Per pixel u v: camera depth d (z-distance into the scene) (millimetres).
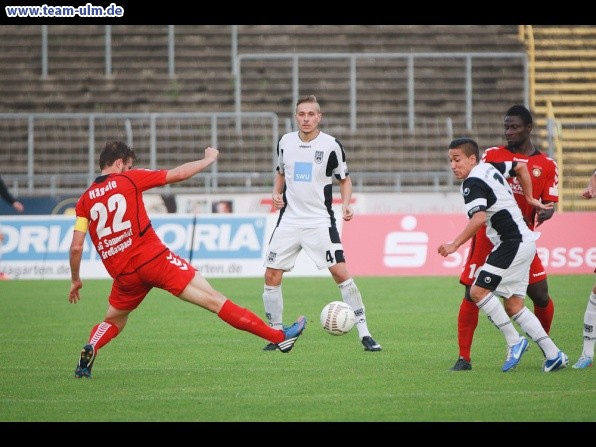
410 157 87750
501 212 26938
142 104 95625
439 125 91562
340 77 98125
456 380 26578
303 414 22344
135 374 28219
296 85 86938
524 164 27812
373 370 28578
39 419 21953
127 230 26016
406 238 64750
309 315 43875
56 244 65312
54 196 69812
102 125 88250
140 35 102688
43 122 89438
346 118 93188
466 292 28375
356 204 70000
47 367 29719
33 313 45531
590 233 63875
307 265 65688
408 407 22984
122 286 26625
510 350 27688
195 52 101438
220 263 64375
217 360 30953
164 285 26406
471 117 93938
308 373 28156
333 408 22984
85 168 85938
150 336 37188
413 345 34125
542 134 88000
